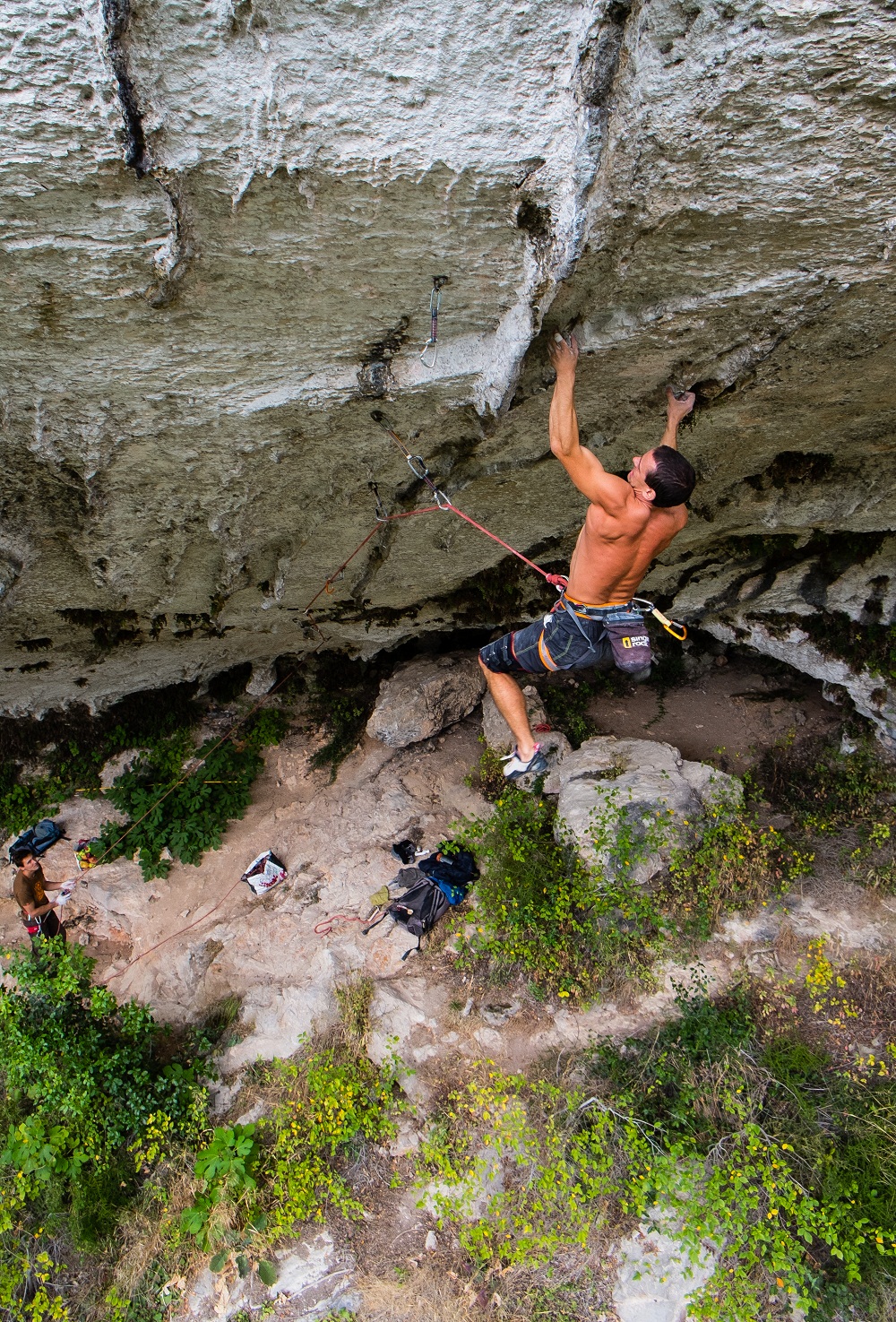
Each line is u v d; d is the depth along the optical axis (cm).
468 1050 695
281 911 858
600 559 358
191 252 297
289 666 1036
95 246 290
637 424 471
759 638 875
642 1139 594
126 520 512
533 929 746
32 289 307
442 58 238
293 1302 581
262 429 427
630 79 244
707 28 227
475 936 769
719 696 982
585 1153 593
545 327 356
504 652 414
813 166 273
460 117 257
